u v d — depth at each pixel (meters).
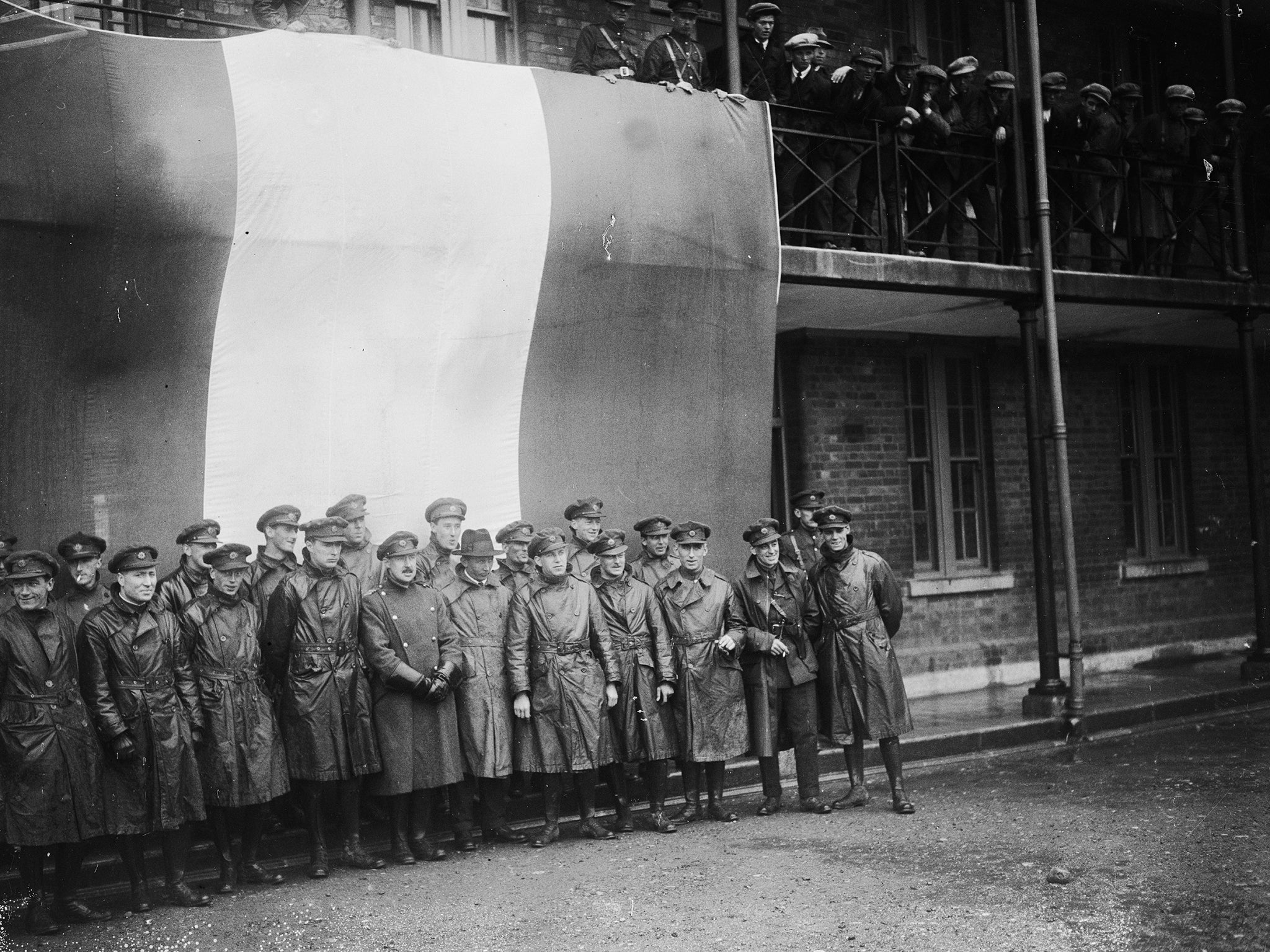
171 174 7.38
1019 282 10.83
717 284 9.39
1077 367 14.32
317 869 6.88
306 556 7.03
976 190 11.50
